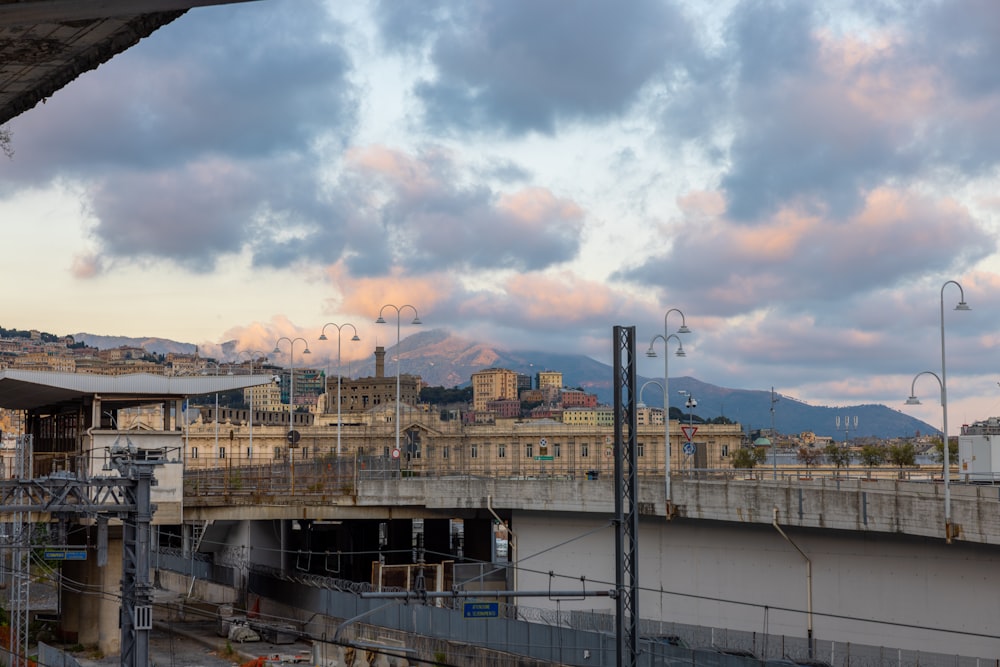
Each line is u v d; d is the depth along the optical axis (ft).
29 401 240.73
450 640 200.54
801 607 191.93
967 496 169.37
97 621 217.77
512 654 188.96
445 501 244.63
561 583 234.79
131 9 58.13
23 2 57.16
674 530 212.02
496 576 242.58
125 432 213.46
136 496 132.77
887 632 180.55
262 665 216.13
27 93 106.52
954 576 173.27
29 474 193.47
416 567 240.73
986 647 168.86
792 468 226.17
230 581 296.92
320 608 240.73
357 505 248.73
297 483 253.85
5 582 274.77
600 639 177.37
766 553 197.57
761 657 178.19
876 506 177.06
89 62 98.43
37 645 220.64
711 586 205.67
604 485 223.51
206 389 218.79
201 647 248.73
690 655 171.63
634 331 128.88
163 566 355.97
